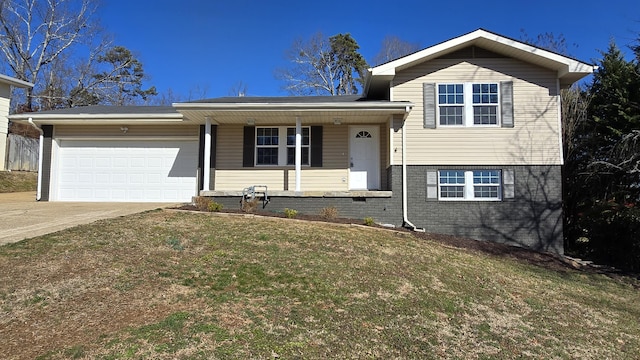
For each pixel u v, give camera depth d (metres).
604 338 5.93
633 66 14.69
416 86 13.12
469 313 6.14
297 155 13.09
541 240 12.50
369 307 5.82
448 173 12.86
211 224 9.39
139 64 38.72
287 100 14.93
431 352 4.82
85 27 33.69
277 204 12.74
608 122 14.65
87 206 12.60
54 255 6.51
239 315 5.06
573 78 13.06
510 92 13.00
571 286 8.75
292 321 5.08
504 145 12.84
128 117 14.26
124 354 3.98
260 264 6.94
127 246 7.25
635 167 12.18
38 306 4.91
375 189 14.17
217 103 12.65
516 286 7.91
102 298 5.22
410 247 9.39
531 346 5.32
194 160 14.84
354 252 8.26
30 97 30.34
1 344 4.10
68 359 3.87
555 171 12.73
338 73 37.44
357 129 14.39
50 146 14.86
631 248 11.48
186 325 4.66
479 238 12.57
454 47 12.80
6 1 29.39
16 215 10.37
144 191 14.77
